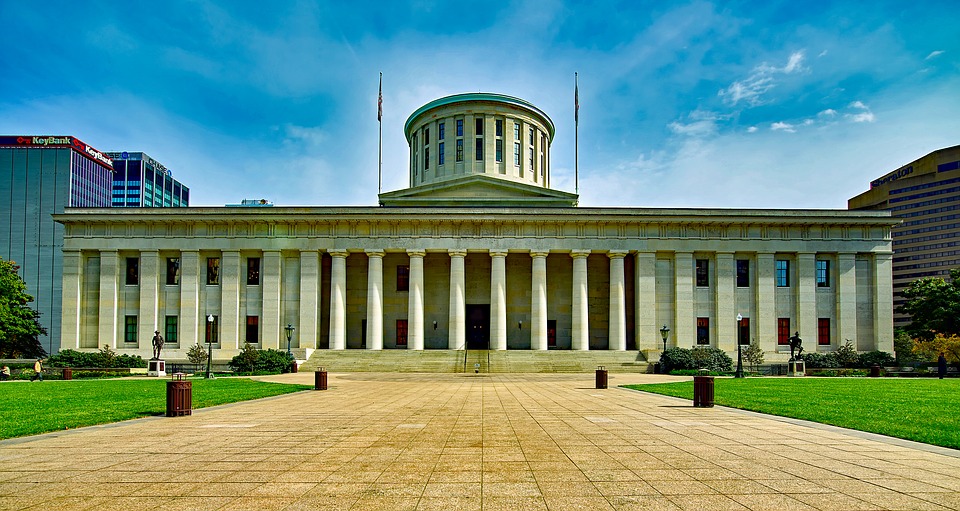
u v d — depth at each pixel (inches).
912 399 959.6
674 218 2389.3
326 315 2516.0
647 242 2411.4
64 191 5851.4
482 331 2635.3
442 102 2920.8
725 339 2377.0
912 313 2564.0
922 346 2940.5
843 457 478.3
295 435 593.0
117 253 2417.6
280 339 2389.3
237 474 420.2
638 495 363.6
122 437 582.9
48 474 421.1
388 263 2596.0
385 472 425.4
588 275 2615.7
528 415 761.6
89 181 6195.9
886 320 2397.9
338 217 2391.7
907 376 1948.8
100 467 443.5
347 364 2118.6
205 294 2425.0
